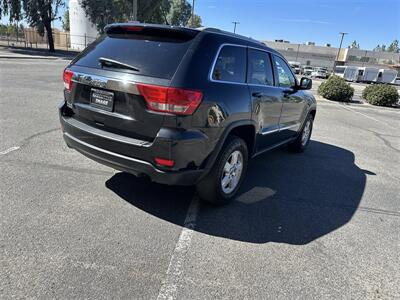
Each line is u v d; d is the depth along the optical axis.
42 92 10.20
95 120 3.47
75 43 55.88
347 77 59.09
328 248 3.32
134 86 3.08
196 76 3.14
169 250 3.03
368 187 5.13
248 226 3.59
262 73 4.39
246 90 3.86
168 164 3.08
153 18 48.00
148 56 3.26
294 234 3.53
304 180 5.16
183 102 3.01
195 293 2.54
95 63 3.51
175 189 4.29
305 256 3.15
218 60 3.45
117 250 2.96
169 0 50.97
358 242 3.49
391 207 4.46
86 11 37.28
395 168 6.31
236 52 3.79
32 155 4.96
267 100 4.38
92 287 2.50
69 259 2.78
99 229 3.25
